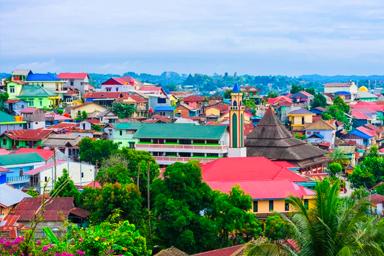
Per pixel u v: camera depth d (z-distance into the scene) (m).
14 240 40.84
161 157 161.75
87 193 103.50
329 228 43.41
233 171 122.88
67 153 180.12
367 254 42.00
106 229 65.81
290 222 44.97
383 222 43.91
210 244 85.06
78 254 46.25
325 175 153.88
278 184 112.12
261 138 159.38
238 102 158.62
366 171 155.62
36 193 117.31
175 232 84.75
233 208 89.44
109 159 145.50
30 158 145.50
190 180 90.62
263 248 44.00
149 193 97.56
